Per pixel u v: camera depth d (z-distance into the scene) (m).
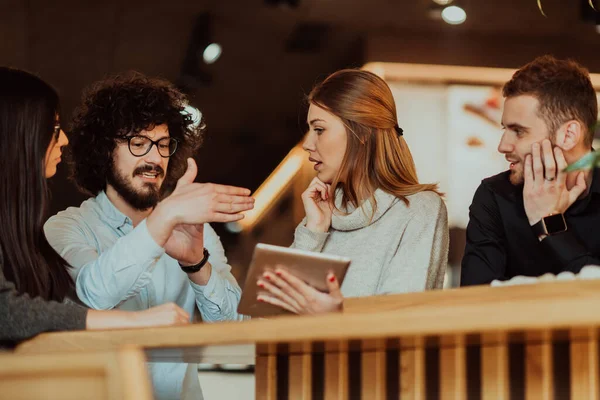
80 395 1.31
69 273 2.93
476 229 3.01
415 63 7.98
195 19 7.96
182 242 2.90
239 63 8.92
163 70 8.85
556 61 2.84
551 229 2.63
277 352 2.10
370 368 2.02
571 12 7.59
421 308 1.56
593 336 1.64
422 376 1.94
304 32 8.21
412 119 7.88
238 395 4.43
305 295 2.13
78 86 9.05
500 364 1.81
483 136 7.80
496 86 7.94
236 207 2.65
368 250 2.92
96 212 3.31
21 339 2.24
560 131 2.75
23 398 1.34
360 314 1.61
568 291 1.62
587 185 2.73
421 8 7.72
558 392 1.77
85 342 2.06
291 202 10.25
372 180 3.00
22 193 2.56
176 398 3.09
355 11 7.86
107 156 3.29
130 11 7.76
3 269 2.49
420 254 2.86
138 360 1.29
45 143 2.62
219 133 10.55
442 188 7.69
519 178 2.83
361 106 3.01
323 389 2.13
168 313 2.29
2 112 2.58
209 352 2.11
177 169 3.66
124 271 2.72
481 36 7.98
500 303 1.48
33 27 7.98
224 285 3.04
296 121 10.19
